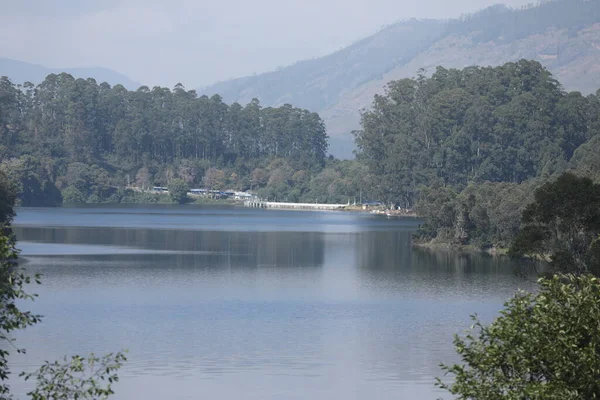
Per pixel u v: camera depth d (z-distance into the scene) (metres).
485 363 42.94
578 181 101.06
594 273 94.12
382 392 73.56
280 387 74.81
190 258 177.00
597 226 98.75
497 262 174.62
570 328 41.53
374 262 173.88
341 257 184.12
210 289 130.00
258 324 101.81
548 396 39.31
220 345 89.81
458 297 124.12
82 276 143.12
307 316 107.50
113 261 168.12
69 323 100.38
